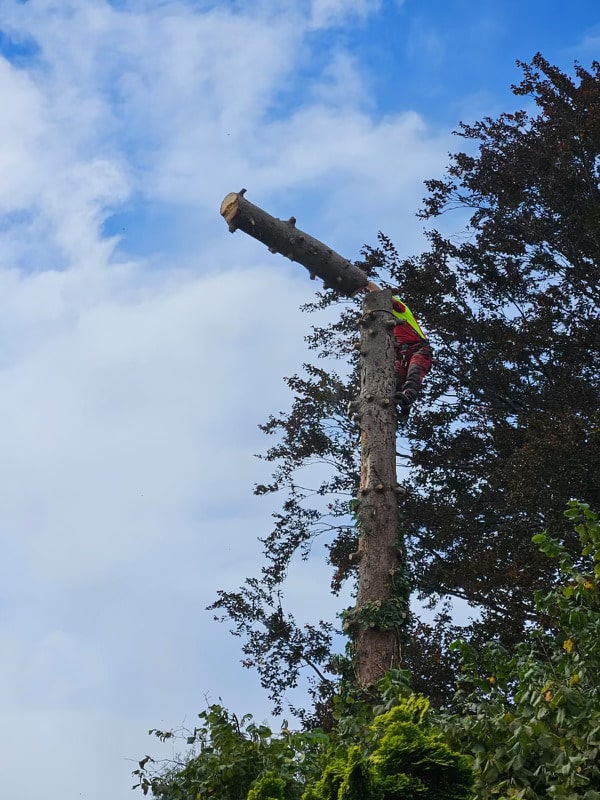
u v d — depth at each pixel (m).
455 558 17.33
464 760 5.05
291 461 19.31
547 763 5.70
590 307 19.06
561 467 15.35
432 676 15.28
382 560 9.23
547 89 20.19
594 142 19.16
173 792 7.31
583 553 7.18
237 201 9.27
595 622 6.88
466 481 18.67
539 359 18.89
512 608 15.23
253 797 5.54
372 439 9.67
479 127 20.92
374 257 19.98
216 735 7.36
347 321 19.73
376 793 4.87
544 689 6.27
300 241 9.53
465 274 19.88
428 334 19.22
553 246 19.45
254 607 18.03
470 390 19.22
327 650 17.61
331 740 6.93
